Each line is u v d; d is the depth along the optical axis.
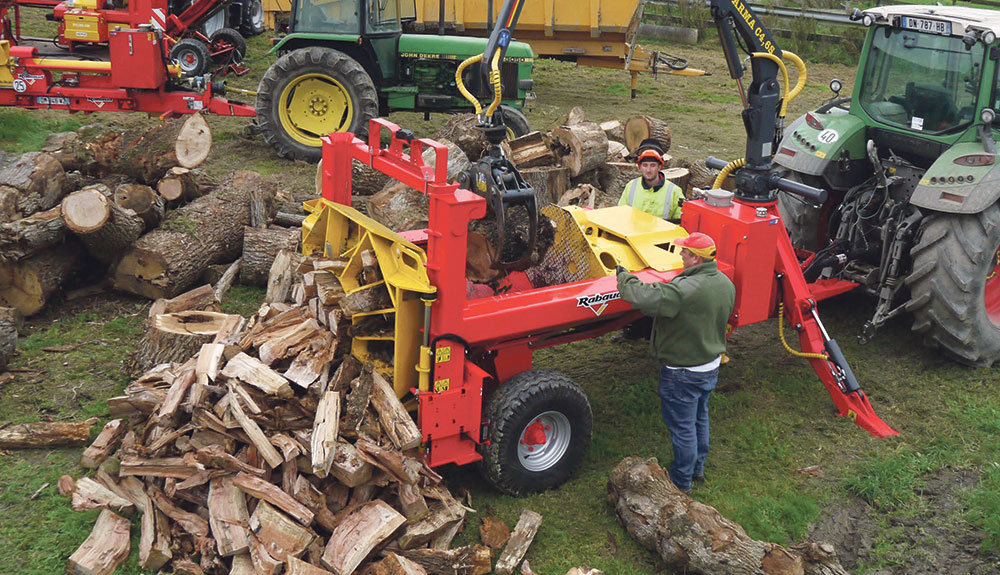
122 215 6.48
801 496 4.82
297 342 4.74
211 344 4.85
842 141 6.58
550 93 15.32
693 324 4.48
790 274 5.48
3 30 10.53
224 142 11.05
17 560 4.11
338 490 4.28
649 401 5.77
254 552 3.92
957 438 5.41
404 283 4.32
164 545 4.11
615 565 4.29
